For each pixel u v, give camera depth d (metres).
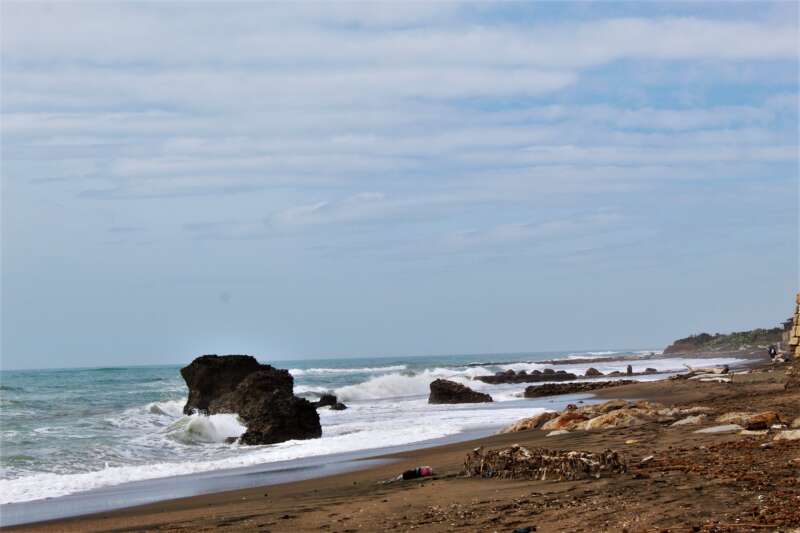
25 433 30.38
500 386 71.56
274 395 30.12
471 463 14.60
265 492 16.09
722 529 8.10
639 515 9.11
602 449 15.66
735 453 12.96
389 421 34.59
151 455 25.67
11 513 15.66
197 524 12.13
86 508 15.83
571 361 137.12
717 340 155.75
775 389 30.19
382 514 11.17
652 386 43.94
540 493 11.42
